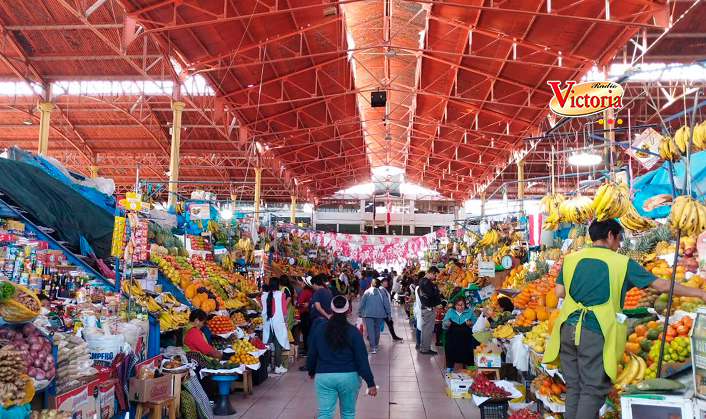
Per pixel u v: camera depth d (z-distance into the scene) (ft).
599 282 10.88
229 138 67.05
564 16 36.32
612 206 15.33
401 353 36.09
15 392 10.79
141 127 79.61
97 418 14.55
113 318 17.92
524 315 21.39
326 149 92.68
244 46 48.03
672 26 28.78
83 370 14.28
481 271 33.65
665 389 10.17
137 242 20.43
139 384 16.46
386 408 21.71
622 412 10.18
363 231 142.31
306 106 66.69
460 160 93.30
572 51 43.55
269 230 52.70
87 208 23.31
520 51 47.24
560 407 14.75
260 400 22.86
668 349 11.89
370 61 64.49
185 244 33.71
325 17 47.11
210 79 53.47
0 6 49.08
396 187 142.51
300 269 61.36
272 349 29.07
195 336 21.21
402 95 75.00
